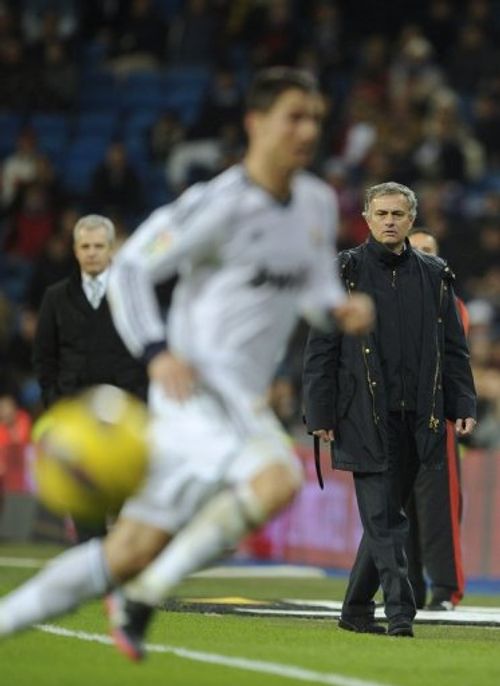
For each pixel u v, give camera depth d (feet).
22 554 170.40
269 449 63.77
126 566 64.49
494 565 156.56
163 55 284.41
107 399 62.03
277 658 78.43
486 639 93.30
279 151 64.08
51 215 247.09
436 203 215.51
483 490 157.99
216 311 65.41
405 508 103.24
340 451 94.43
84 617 96.02
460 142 235.61
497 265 211.61
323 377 94.38
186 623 95.71
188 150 250.16
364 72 252.62
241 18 274.16
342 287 95.40
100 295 109.81
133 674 71.92
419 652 83.20
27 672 72.02
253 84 64.39
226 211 64.23
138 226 241.55
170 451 63.93
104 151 273.54
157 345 62.80
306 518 172.55
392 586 92.63
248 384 66.18
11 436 194.39
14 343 216.33
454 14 276.00
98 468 60.34
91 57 288.10
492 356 179.32
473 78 255.29
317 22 264.93
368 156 237.04
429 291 96.07
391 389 94.63
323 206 67.31
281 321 66.80
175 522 64.34
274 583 142.82
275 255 65.46
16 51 278.67
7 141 276.00
